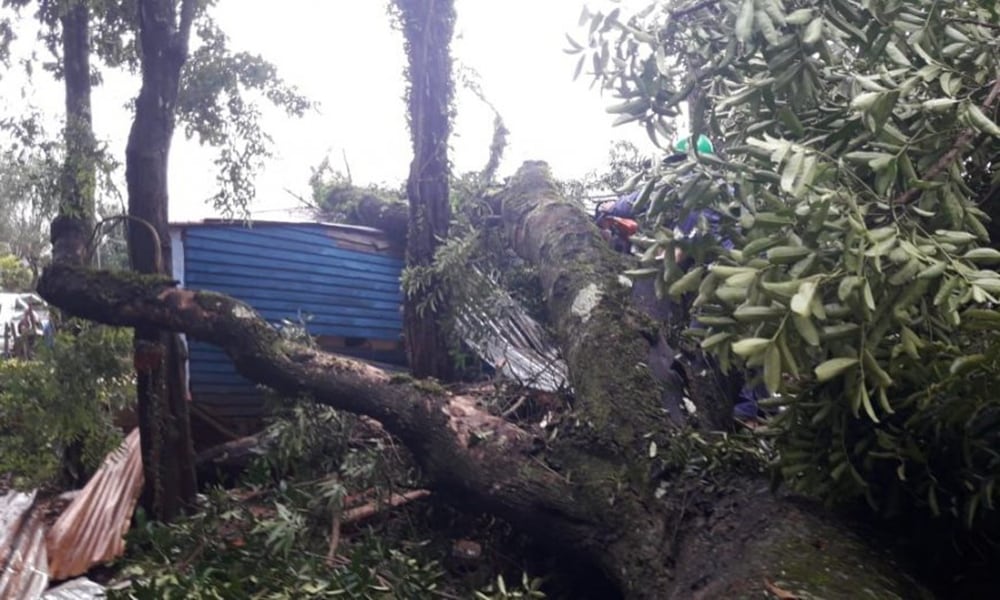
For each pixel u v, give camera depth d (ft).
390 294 22.02
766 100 7.95
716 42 8.87
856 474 7.80
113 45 15.80
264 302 20.03
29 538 13.97
